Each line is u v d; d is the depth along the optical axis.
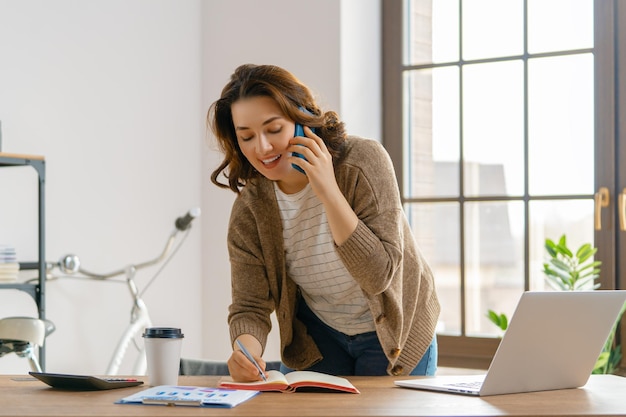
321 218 2.00
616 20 3.37
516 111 3.58
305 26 3.78
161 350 1.76
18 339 2.83
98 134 3.61
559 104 3.49
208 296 4.01
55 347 3.43
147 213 3.80
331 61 3.71
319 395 1.63
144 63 3.81
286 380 1.71
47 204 3.40
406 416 1.40
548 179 3.51
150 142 3.82
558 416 1.43
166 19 3.91
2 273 3.02
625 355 3.31
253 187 2.07
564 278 3.19
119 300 3.68
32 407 1.49
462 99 3.71
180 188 3.96
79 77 3.53
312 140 1.81
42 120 3.39
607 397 1.66
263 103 1.83
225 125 1.99
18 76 3.31
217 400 1.51
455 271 3.72
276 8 3.86
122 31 3.71
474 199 3.67
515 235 3.58
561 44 3.49
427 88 3.79
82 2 3.55
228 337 3.96
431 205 3.78
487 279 3.64
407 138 3.84
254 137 1.87
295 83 1.87
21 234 3.32
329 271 2.06
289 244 2.07
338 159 1.93
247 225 2.08
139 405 1.51
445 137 3.75
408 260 2.08
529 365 1.68
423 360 2.19
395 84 3.86
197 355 4.01
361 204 1.89
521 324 1.62
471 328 3.67
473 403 1.55
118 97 3.69
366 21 3.82
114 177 3.67
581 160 3.44
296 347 2.19
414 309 2.09
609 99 3.37
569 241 3.46
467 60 3.70
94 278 3.39
